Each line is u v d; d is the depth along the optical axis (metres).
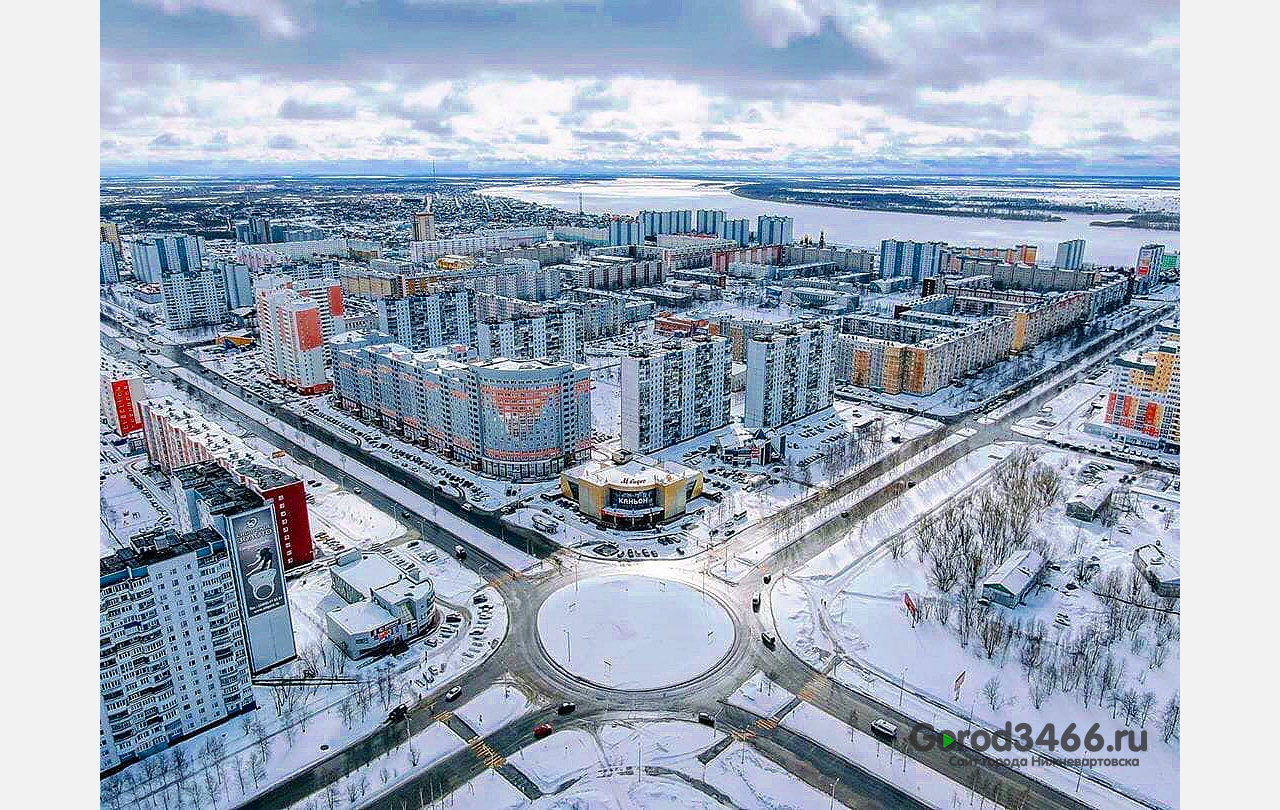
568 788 160.88
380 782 162.25
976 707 180.75
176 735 170.12
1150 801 155.38
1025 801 156.38
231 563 177.50
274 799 157.88
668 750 170.12
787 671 194.12
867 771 164.50
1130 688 183.75
